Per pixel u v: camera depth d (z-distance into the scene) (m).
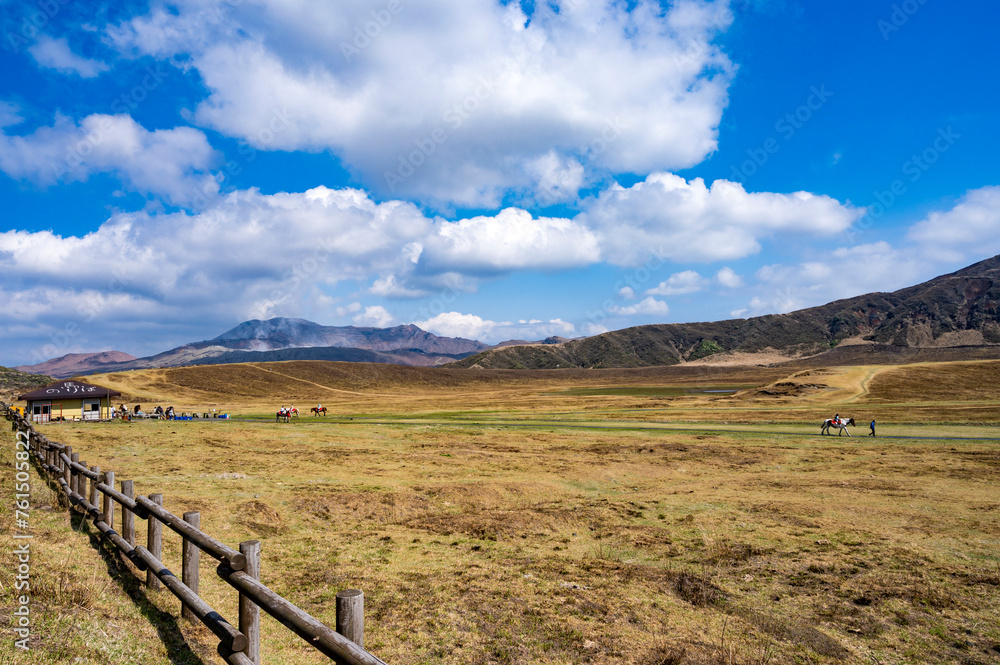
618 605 8.74
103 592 6.25
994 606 9.01
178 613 6.29
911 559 11.43
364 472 22.72
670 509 16.59
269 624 7.31
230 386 129.50
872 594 9.54
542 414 60.94
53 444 13.87
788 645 7.61
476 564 10.66
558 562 11.07
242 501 15.03
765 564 11.26
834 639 7.78
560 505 17.20
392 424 47.66
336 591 8.78
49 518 9.48
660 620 8.28
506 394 128.12
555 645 7.18
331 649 3.58
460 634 7.39
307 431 40.19
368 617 7.79
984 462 25.47
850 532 13.73
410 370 188.25
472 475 22.91
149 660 4.94
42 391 47.47
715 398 82.56
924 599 9.27
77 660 4.47
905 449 30.19
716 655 7.07
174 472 20.02
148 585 6.95
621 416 55.78
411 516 15.57
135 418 50.84
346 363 180.12
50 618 5.07
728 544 12.58
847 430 40.97
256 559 5.00
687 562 11.45
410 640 7.15
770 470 25.39
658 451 30.38
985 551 11.98
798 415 53.31
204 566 9.08
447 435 38.62
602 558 11.63
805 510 16.08
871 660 7.25
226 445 30.05
